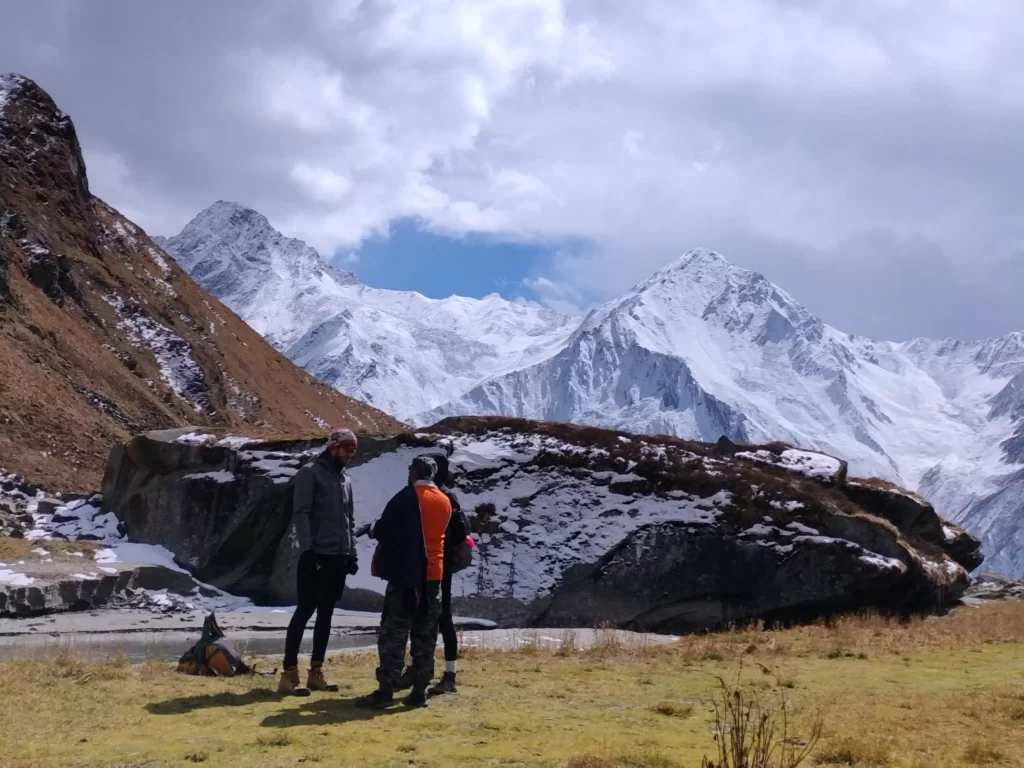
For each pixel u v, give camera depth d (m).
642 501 23.78
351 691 9.09
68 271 59.94
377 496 24.17
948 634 15.88
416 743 6.86
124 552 24.48
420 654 8.44
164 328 65.31
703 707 8.59
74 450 40.81
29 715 7.40
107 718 7.47
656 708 8.32
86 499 29.59
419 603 8.38
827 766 6.58
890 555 23.33
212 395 62.72
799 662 12.09
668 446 25.31
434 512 8.62
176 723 7.39
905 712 8.41
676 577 22.59
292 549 23.84
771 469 26.84
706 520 23.11
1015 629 16.62
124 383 52.72
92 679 9.20
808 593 22.19
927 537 29.02
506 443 25.38
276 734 7.00
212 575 24.59
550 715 8.06
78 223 67.56
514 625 22.16
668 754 6.67
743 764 6.24
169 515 25.86
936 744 7.23
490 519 23.42
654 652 13.05
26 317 49.62
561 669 11.07
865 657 12.70
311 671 9.06
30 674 9.10
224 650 10.21
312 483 8.90
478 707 8.41
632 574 22.62
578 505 23.84
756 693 9.45
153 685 9.09
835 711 8.48
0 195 59.22
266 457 25.30
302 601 8.88
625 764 6.30
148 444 27.14
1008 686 9.91
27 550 23.12
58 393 44.66
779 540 22.84
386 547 8.59
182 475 26.38
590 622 22.30
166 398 57.69
